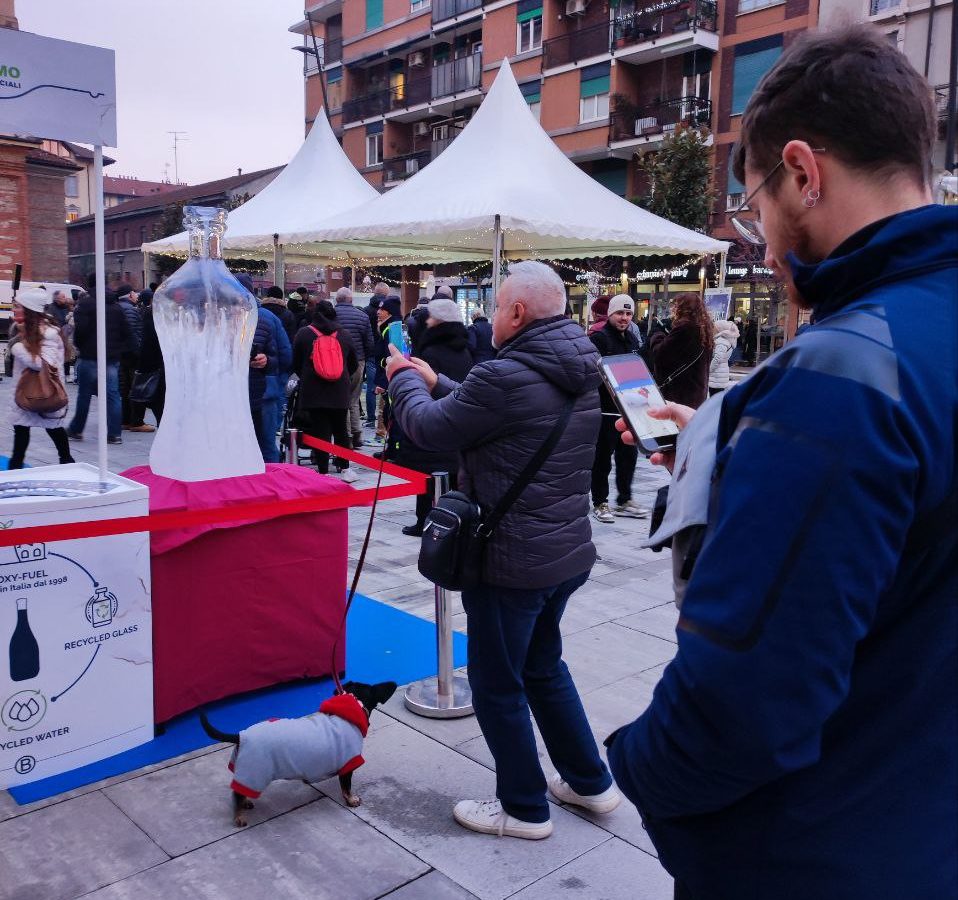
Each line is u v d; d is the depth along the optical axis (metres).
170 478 3.03
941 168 1.49
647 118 22.78
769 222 0.96
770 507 0.73
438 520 2.32
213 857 2.31
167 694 2.93
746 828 0.87
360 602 4.43
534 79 25.80
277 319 7.28
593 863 2.34
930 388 0.74
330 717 2.57
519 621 2.34
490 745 2.44
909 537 0.77
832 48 0.88
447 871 2.28
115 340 9.02
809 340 0.80
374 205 9.33
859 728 0.82
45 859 2.28
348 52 33.84
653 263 17.94
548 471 2.30
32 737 2.62
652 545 0.99
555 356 2.28
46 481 2.86
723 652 0.74
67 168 30.86
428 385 2.54
